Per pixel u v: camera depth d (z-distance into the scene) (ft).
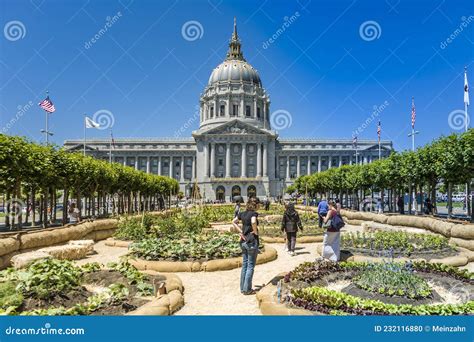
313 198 284.41
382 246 54.54
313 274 36.81
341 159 457.68
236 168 422.41
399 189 164.55
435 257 50.85
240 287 36.58
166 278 37.24
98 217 127.44
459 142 101.35
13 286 29.04
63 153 106.01
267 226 92.43
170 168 453.58
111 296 28.48
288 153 456.45
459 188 288.10
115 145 462.60
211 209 147.84
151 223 81.61
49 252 51.08
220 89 470.80
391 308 26.12
